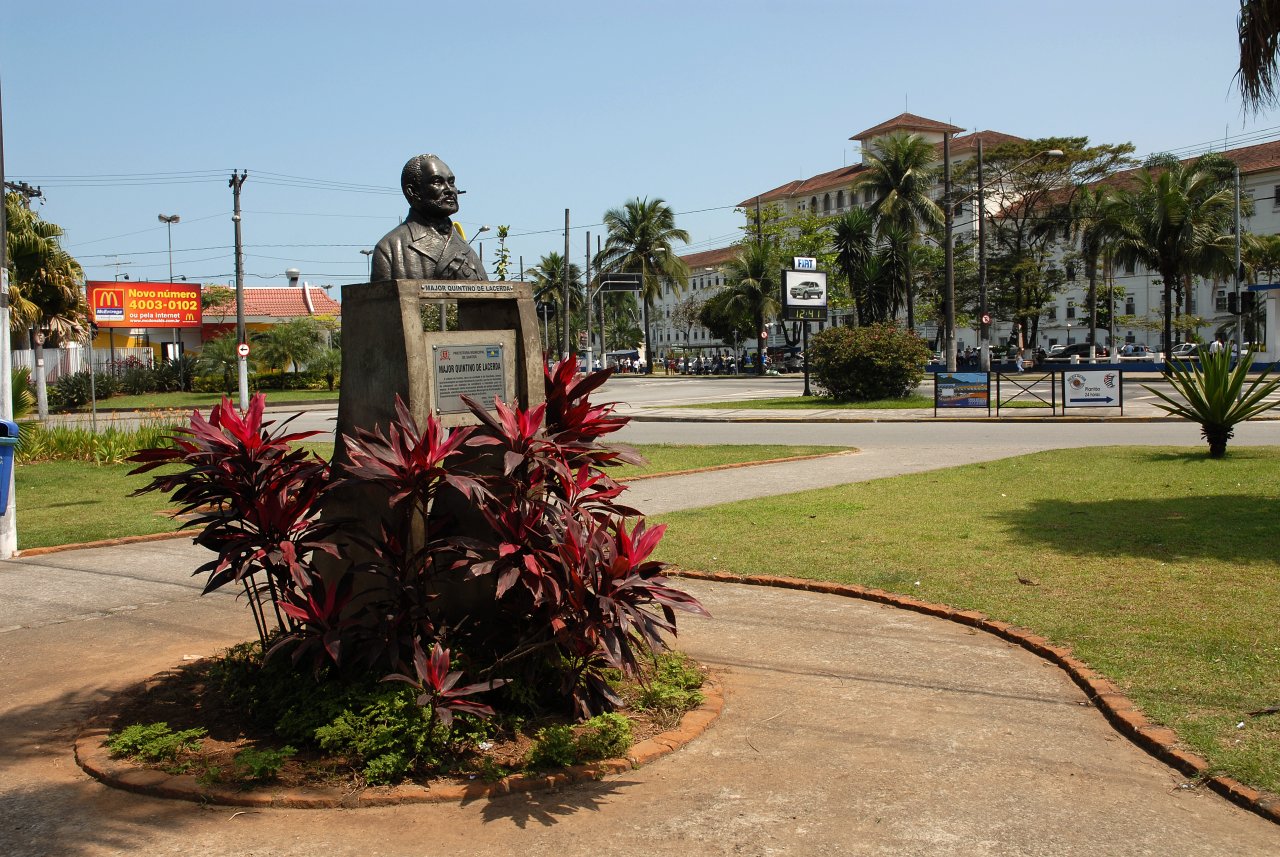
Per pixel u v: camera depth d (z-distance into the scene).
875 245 61.31
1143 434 18.81
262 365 48.28
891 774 4.25
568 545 4.40
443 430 5.13
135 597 7.66
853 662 5.73
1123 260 51.56
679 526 9.87
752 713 4.99
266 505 4.66
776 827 3.81
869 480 12.80
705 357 77.75
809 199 96.75
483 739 4.43
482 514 5.11
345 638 4.52
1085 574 7.31
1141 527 8.88
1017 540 8.57
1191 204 49.22
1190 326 57.59
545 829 3.82
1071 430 20.11
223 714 4.92
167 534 10.16
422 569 4.71
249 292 59.41
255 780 4.16
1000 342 81.12
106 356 50.81
